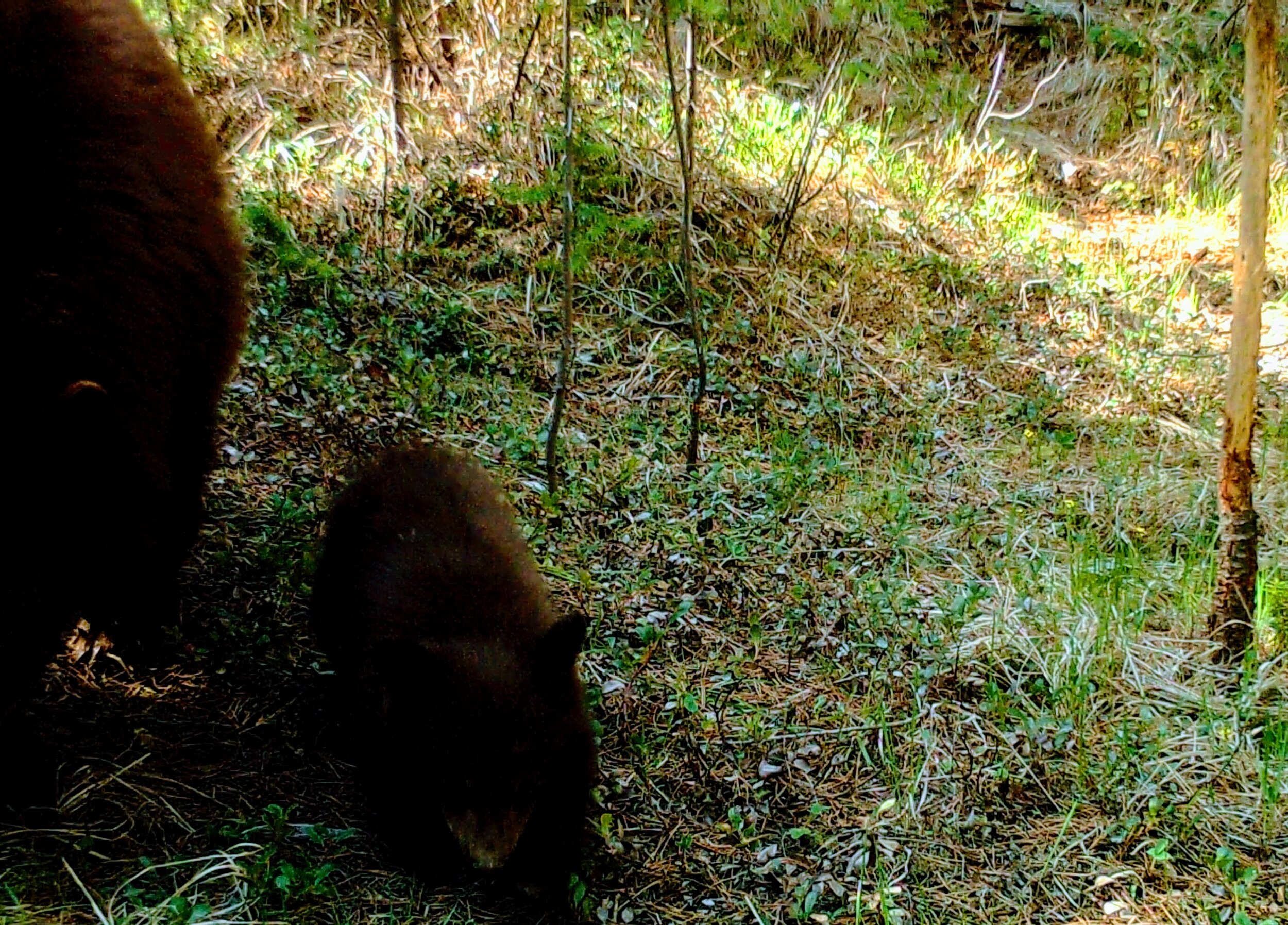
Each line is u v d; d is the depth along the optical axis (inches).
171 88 141.9
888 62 396.2
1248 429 175.0
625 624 180.9
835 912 136.2
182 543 150.4
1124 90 422.6
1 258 108.2
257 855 128.8
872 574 200.1
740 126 334.0
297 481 196.7
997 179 378.6
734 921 133.9
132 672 154.2
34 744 132.9
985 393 272.5
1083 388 280.8
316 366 220.7
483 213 277.3
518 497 206.7
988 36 437.4
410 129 285.6
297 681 158.6
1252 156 164.4
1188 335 309.6
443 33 307.3
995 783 156.2
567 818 135.1
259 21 309.4
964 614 188.4
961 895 139.8
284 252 228.5
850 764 159.3
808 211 319.6
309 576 172.6
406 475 162.4
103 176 119.3
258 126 280.7
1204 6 442.6
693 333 237.3
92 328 112.5
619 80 323.9
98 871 124.4
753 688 172.1
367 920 126.6
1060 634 187.2
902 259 320.2
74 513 111.4
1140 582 201.8
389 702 127.5
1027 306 315.9
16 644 110.4
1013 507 222.5
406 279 257.1
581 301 268.4
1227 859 140.8
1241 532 179.0
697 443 226.4
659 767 154.6
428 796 127.0
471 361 242.8
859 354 276.8
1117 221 381.4
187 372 135.0
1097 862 145.2
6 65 115.1
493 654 133.0
